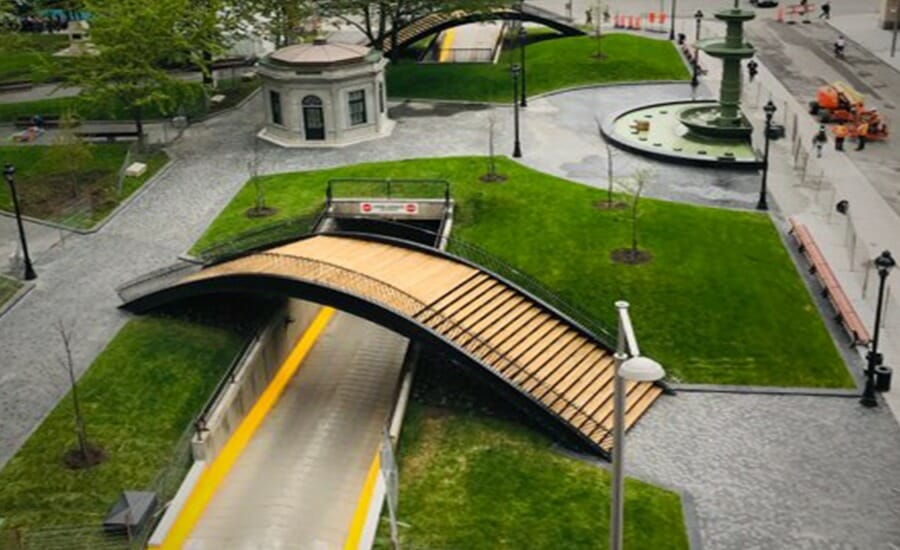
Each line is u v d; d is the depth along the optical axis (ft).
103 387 108.99
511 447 99.14
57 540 87.04
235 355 115.55
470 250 132.26
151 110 203.51
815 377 109.70
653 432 101.91
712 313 119.96
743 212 147.13
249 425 110.63
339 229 149.89
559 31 262.88
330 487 99.55
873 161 170.19
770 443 99.25
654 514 88.89
